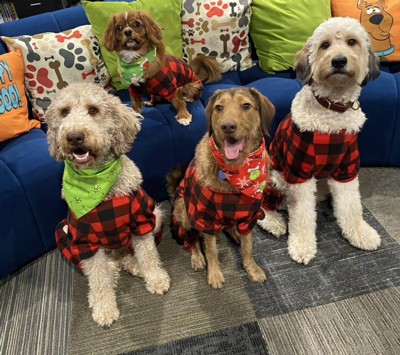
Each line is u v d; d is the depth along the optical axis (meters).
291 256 2.05
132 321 1.83
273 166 2.13
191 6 2.63
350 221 2.08
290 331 1.72
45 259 2.21
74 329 1.83
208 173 1.65
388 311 1.76
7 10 3.78
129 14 2.08
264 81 2.62
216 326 1.78
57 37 2.47
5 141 2.25
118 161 1.68
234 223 1.78
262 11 2.70
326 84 1.73
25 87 2.44
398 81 2.43
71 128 1.47
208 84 2.72
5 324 1.88
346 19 1.76
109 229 1.66
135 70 2.11
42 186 2.03
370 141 2.52
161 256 2.16
